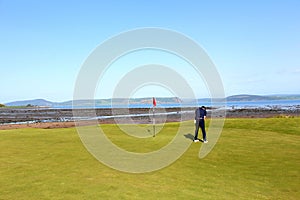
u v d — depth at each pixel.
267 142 13.42
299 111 48.81
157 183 7.12
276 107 66.06
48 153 11.17
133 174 8.00
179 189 6.62
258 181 7.32
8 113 62.97
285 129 17.30
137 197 6.02
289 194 6.34
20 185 6.86
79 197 5.99
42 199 5.86
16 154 10.98
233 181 7.32
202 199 5.93
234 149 11.76
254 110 54.28
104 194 6.20
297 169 8.52
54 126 28.52
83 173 8.06
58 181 7.23
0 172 8.15
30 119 43.12
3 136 16.73
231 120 22.16
